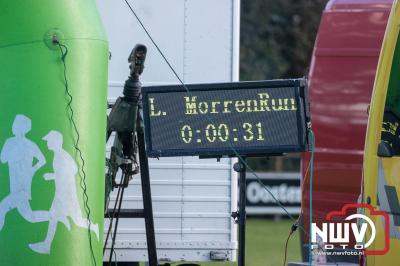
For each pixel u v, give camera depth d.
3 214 24.30
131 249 32.25
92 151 24.77
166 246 32.47
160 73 32.59
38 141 24.28
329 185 36.59
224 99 26.66
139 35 32.53
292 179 88.25
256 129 26.50
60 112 24.42
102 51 25.14
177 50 32.66
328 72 37.16
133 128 28.33
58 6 24.73
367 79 36.66
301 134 26.33
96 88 24.92
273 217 88.69
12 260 24.17
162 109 26.84
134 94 28.17
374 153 27.30
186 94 26.77
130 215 29.44
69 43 24.58
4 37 24.56
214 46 32.75
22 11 24.59
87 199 24.62
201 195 32.66
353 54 36.78
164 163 32.53
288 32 109.62
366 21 36.88
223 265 51.81
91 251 24.72
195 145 26.70
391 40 27.27
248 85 26.55
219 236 32.69
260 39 109.25
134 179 32.25
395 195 26.19
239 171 26.77
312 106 37.19
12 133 24.33
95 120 24.89
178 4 32.66
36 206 24.20
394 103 27.62
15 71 24.42
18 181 24.23
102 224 25.28
